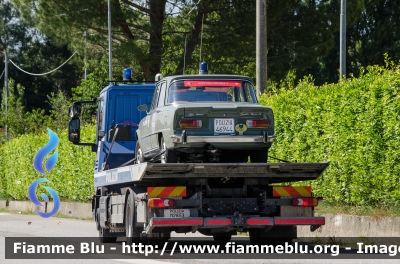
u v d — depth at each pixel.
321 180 20.70
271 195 16.66
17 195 46.41
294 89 22.75
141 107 18.11
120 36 47.97
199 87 17.48
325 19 46.75
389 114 18.02
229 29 44.59
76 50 51.34
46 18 44.94
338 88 20.11
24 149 44.03
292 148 21.92
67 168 36.84
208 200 16.44
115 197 18.98
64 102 57.81
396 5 62.72
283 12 45.25
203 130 16.19
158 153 17.33
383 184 18.33
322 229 20.00
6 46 100.81
